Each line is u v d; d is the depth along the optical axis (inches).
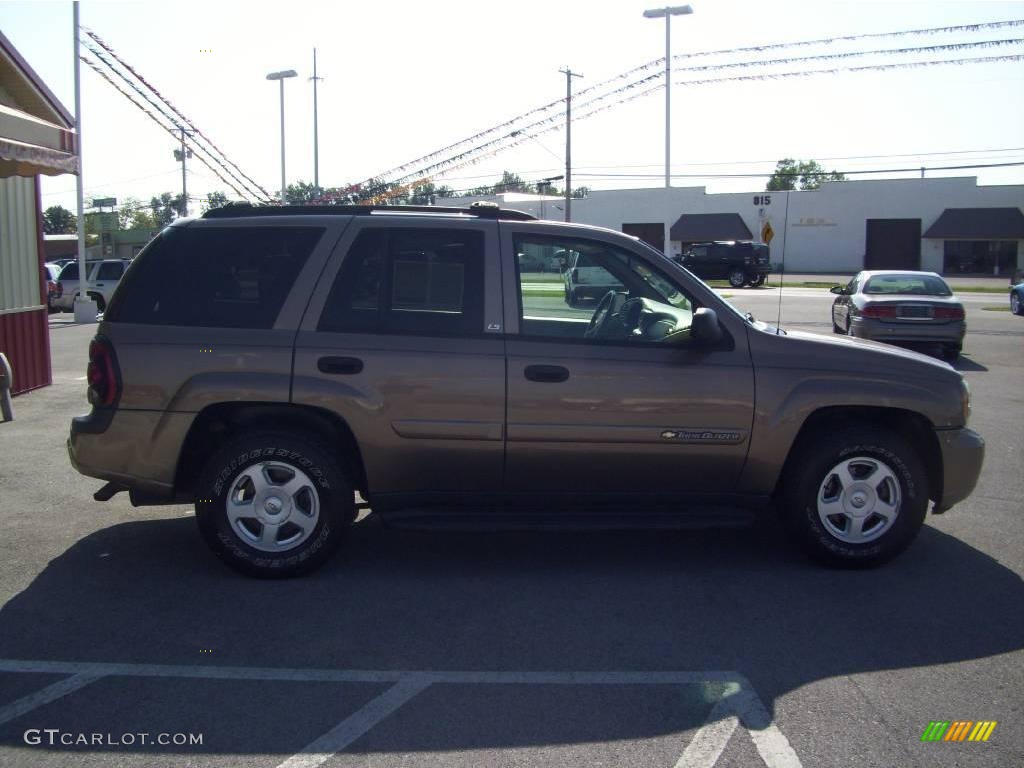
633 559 235.5
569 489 219.6
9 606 200.5
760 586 216.1
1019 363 655.8
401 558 235.0
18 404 446.9
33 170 413.4
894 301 665.6
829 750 144.2
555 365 212.1
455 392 211.2
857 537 224.2
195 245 218.5
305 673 169.8
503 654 178.5
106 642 182.7
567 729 150.1
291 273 216.4
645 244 224.5
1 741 145.8
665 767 139.0
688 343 217.0
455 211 227.9
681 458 217.3
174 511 273.6
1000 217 2148.1
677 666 173.8
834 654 179.3
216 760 140.5
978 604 205.3
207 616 195.9
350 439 217.2
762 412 216.5
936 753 143.6
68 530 254.7
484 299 215.6
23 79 453.1
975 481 231.3
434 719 153.3
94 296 1186.0
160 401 210.8
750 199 2219.5
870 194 2231.8
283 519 214.8
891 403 220.2
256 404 212.8
